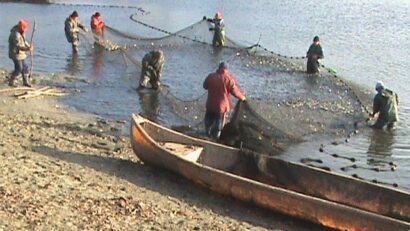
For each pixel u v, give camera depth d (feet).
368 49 155.33
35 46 135.95
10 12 202.69
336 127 88.89
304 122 89.51
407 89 114.73
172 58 130.31
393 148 81.51
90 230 41.39
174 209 51.44
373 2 255.91
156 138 67.92
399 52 152.25
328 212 50.44
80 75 110.01
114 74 111.96
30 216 41.86
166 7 233.35
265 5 240.73
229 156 64.59
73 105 90.02
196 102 95.55
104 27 139.54
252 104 94.79
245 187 54.80
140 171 62.49
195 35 152.66
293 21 201.46
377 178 70.74
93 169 60.54
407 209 54.19
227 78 76.18
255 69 124.77
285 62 133.28
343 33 179.93
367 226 48.55
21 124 76.13
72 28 128.36
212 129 77.20
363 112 97.09
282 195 52.75
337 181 58.18
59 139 71.10
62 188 50.52
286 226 52.21
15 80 100.01
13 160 57.82
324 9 232.53
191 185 59.57
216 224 49.34
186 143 66.95
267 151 76.18
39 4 230.27
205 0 253.85
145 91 99.81
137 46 140.26
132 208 48.29
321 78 119.03
